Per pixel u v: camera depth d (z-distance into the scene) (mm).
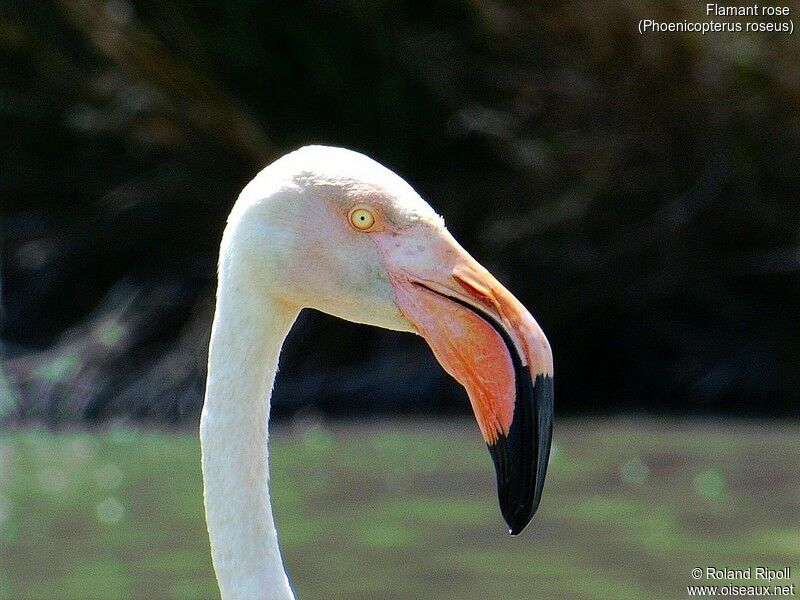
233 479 3410
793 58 12852
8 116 16109
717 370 13508
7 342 15109
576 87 13594
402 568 7391
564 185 14008
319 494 9367
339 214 3479
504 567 7375
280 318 3506
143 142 15422
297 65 15055
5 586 7184
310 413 13531
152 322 14680
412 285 3467
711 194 13625
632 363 14000
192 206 15609
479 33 14125
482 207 14695
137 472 10578
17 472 10664
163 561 7730
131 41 13953
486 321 3436
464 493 9344
